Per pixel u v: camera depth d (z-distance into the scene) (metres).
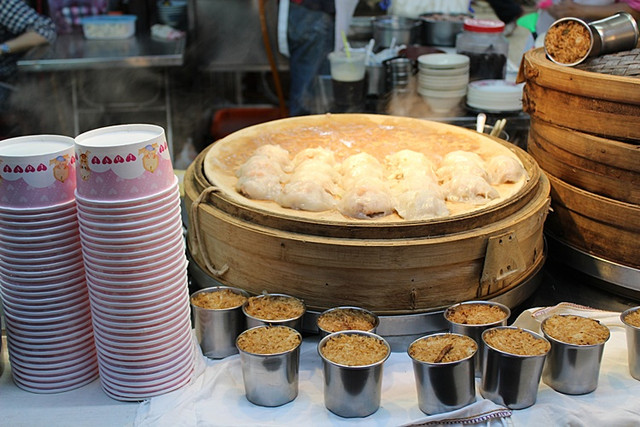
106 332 1.52
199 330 1.73
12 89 4.66
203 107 5.84
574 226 2.22
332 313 1.71
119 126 1.51
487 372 1.55
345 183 2.12
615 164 2.03
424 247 1.67
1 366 1.70
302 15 4.50
